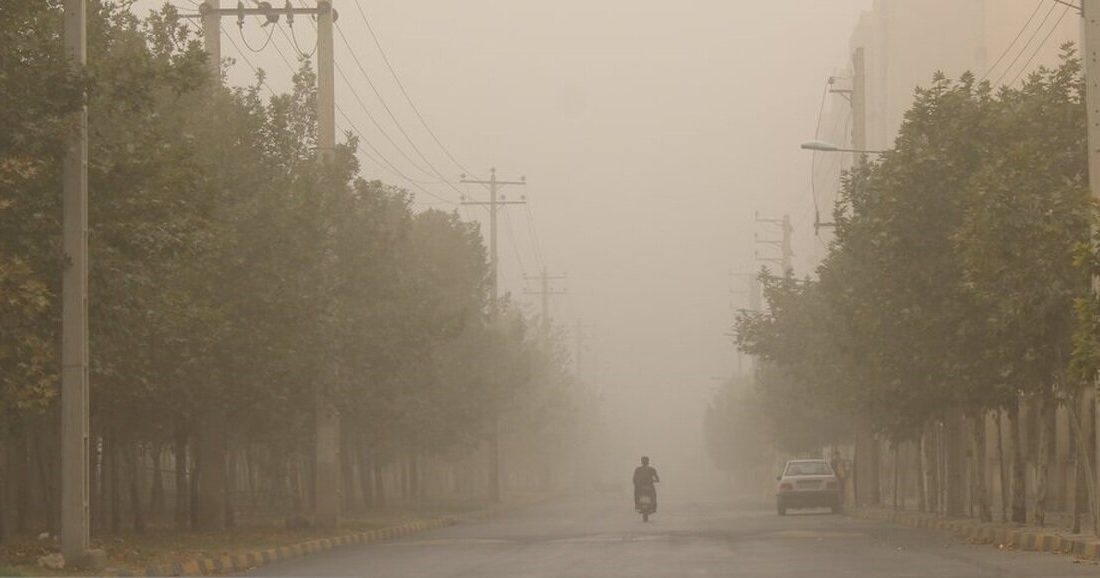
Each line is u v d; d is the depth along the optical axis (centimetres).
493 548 5150
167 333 4253
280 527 6438
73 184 3409
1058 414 7344
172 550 4544
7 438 4431
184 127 4778
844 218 5962
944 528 6178
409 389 7781
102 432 5500
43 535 4803
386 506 10112
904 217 5084
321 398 6144
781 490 9056
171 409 5109
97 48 3756
